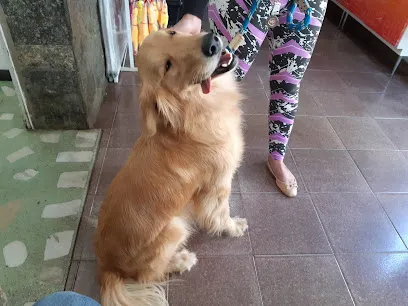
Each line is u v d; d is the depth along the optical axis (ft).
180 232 5.33
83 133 8.50
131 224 4.76
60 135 8.41
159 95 4.56
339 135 9.12
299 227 6.64
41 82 7.76
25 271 5.65
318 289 5.67
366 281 5.81
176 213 5.17
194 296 5.50
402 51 11.57
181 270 5.77
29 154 7.82
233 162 5.52
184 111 4.82
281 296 5.56
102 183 7.29
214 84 5.11
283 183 7.27
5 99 9.55
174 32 4.79
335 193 7.39
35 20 6.89
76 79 7.77
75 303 3.16
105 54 10.13
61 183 7.17
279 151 7.25
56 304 3.14
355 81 11.78
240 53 5.56
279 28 5.81
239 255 6.11
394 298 5.60
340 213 6.96
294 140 8.81
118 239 4.80
